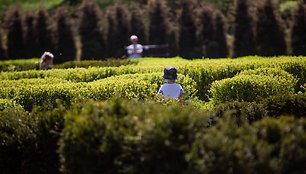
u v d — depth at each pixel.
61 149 17.38
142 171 15.33
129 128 16.33
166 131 15.40
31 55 92.31
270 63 42.12
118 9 91.50
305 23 79.75
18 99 32.12
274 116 25.38
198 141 14.98
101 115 17.44
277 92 33.47
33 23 93.50
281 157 15.11
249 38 82.94
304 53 78.81
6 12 99.88
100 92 31.03
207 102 39.56
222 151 14.55
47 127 20.50
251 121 25.11
